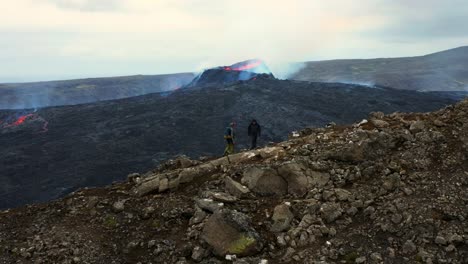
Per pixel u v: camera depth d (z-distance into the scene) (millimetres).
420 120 15164
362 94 124188
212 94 121562
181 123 91188
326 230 10750
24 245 11484
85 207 13484
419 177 12008
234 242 10570
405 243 9703
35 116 111000
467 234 9664
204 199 12555
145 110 108375
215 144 76250
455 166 12133
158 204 13148
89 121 100312
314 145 14859
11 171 64438
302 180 12805
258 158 15164
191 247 10906
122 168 64125
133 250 11297
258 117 93125
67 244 11391
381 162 13242
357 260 9508
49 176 61781
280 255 10320
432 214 10422
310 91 125812
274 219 11453
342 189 12281
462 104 15430
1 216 13289
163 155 70312
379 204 11398
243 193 12844
